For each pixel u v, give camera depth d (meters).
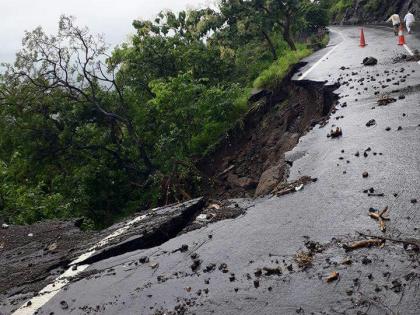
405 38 19.42
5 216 13.05
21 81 18.25
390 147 6.80
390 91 10.02
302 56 19.36
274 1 25.00
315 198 5.80
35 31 17.41
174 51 22.75
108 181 19.72
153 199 17.45
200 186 16.17
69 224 8.14
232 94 17.72
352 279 3.88
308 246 4.59
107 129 20.48
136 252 5.80
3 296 5.53
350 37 25.28
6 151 20.81
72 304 4.83
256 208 6.16
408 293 3.54
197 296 4.26
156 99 17.42
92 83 19.67
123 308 4.44
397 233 4.42
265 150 14.80
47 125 18.91
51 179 20.53
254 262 4.61
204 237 5.63
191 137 17.78
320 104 12.38
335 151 7.32
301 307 3.69
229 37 26.84
